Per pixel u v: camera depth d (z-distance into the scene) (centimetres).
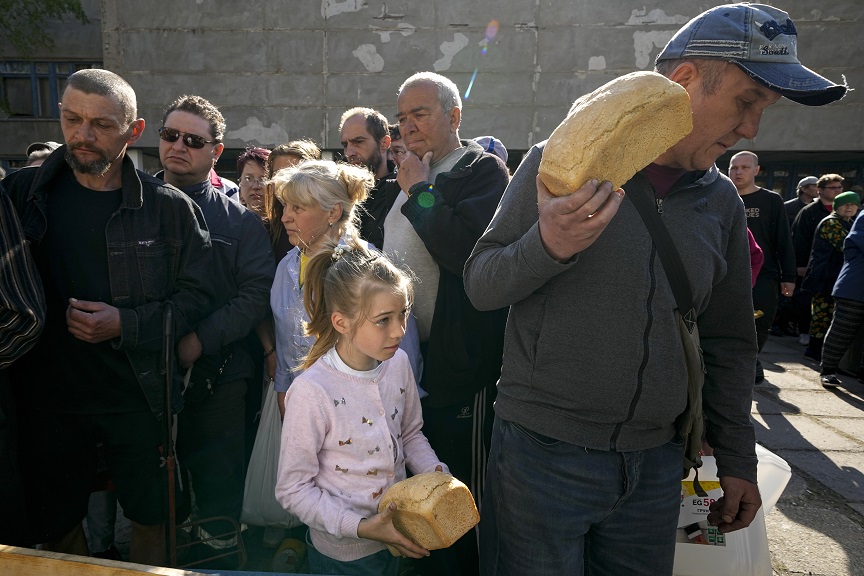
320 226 220
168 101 1273
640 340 135
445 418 215
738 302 159
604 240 135
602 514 144
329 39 1259
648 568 152
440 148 238
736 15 130
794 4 1215
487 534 158
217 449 248
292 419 158
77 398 201
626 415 138
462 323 210
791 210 845
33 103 1653
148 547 221
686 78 134
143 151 1305
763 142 1282
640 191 138
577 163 103
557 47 1244
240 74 1270
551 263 119
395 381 172
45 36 1559
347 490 160
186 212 215
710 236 144
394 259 224
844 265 537
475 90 1267
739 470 165
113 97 191
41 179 197
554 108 1262
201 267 219
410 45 1257
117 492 213
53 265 197
